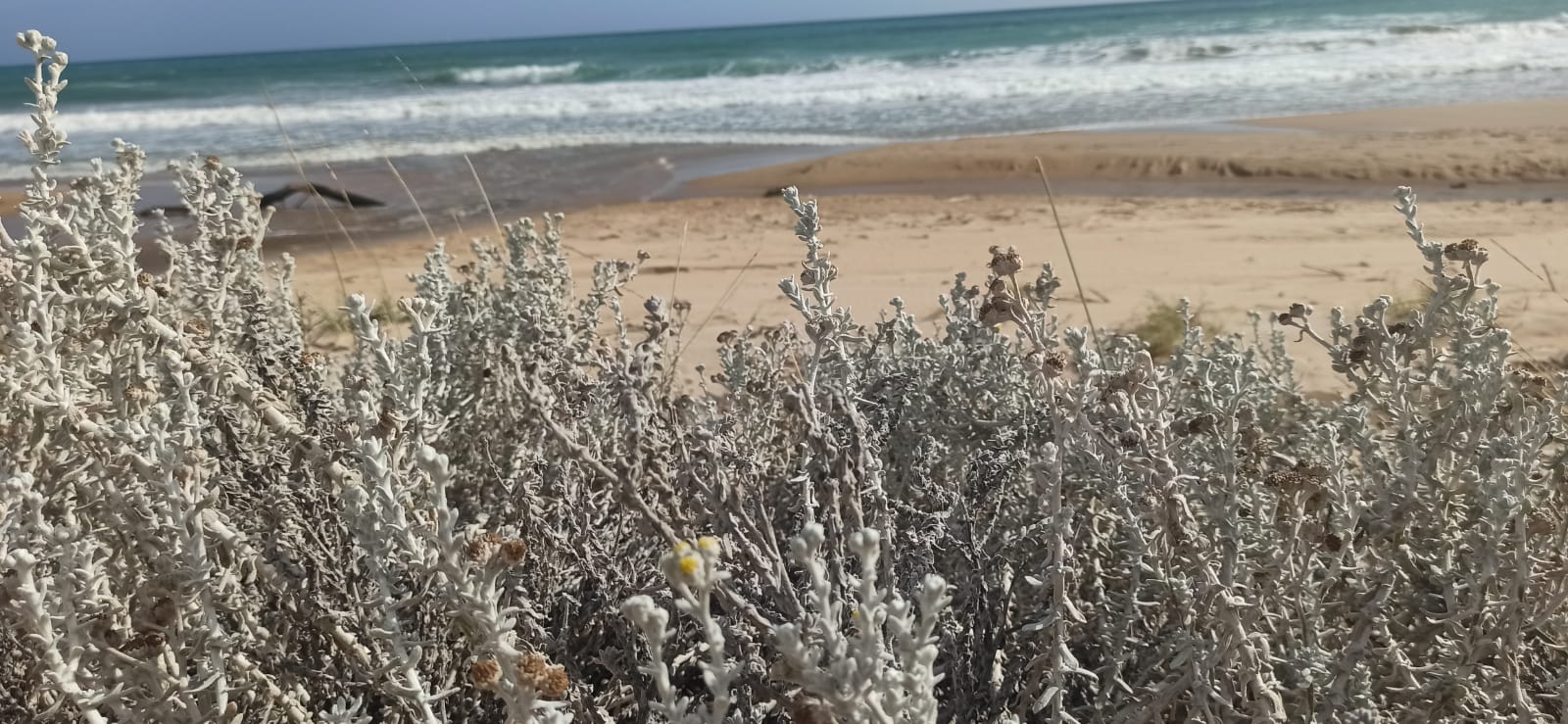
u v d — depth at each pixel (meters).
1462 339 2.55
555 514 2.35
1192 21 56.84
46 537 1.68
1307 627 2.15
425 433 1.91
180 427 2.06
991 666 2.15
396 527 1.63
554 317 3.31
